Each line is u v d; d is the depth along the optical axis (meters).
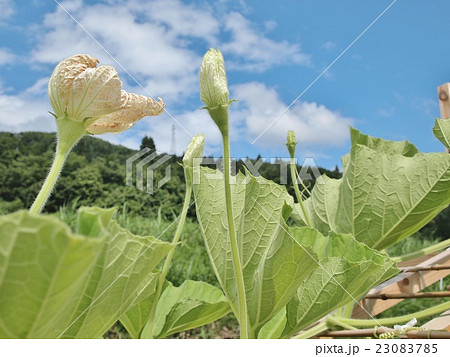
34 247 0.37
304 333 0.94
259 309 0.82
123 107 0.73
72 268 0.38
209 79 0.65
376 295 1.18
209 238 0.93
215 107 0.64
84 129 0.70
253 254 0.85
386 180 1.10
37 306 0.40
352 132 1.31
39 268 0.38
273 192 0.85
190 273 3.51
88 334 0.59
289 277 0.77
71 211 5.41
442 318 0.90
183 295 1.19
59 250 0.37
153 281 0.74
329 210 1.31
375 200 1.11
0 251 0.36
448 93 1.63
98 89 0.69
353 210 1.13
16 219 0.36
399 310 3.62
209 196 0.95
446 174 1.04
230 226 0.66
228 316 3.17
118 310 0.63
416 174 1.07
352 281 0.84
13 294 0.39
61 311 0.46
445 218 5.21
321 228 1.31
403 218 1.09
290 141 1.20
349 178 1.13
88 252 0.37
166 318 1.01
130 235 0.59
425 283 1.34
